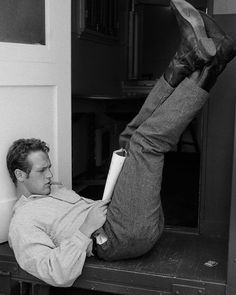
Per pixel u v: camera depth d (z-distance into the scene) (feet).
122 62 19.38
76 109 14.12
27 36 7.27
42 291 6.44
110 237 6.11
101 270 6.06
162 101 6.21
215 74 5.99
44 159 6.46
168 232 7.95
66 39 7.88
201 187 8.02
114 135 16.92
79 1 13.65
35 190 6.47
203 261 6.40
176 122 5.85
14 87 6.93
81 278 6.16
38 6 7.37
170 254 6.68
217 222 7.93
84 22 13.83
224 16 7.52
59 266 5.55
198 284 5.68
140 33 20.35
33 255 5.71
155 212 6.07
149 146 5.92
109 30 16.87
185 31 5.92
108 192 6.46
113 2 17.19
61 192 6.73
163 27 20.65
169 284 5.81
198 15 5.85
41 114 7.49
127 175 6.02
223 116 7.86
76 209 6.40
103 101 15.89
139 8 20.15
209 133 7.97
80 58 14.32
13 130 7.00
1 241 6.95
